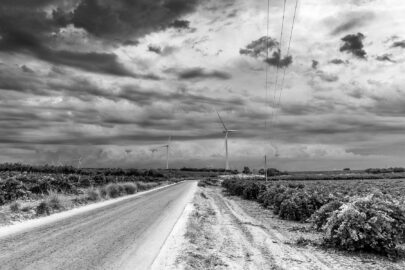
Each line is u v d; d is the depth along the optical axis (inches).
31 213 746.8
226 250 476.7
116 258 381.7
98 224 634.2
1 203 948.6
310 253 482.3
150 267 354.0
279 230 711.7
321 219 593.0
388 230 472.7
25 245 428.5
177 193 1854.1
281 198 1012.5
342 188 1469.0
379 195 524.7
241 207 1263.5
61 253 392.8
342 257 463.8
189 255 418.0
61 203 900.0
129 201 1240.2
